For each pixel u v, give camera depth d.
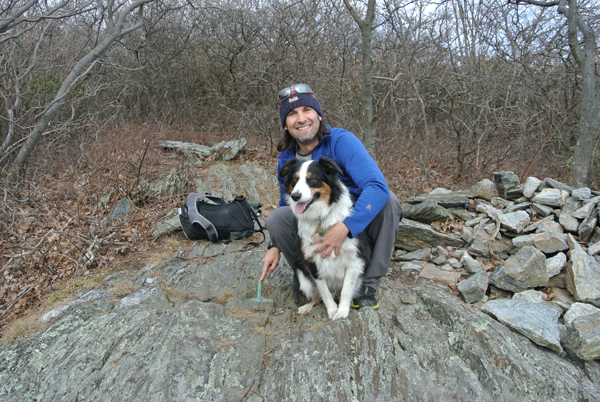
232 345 2.53
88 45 9.16
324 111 7.27
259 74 9.20
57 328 2.86
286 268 3.61
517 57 7.41
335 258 2.67
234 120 9.26
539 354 2.30
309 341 2.47
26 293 3.49
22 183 5.38
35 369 2.49
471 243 3.61
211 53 10.84
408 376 2.15
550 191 3.72
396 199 2.82
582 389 2.04
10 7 5.84
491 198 4.18
